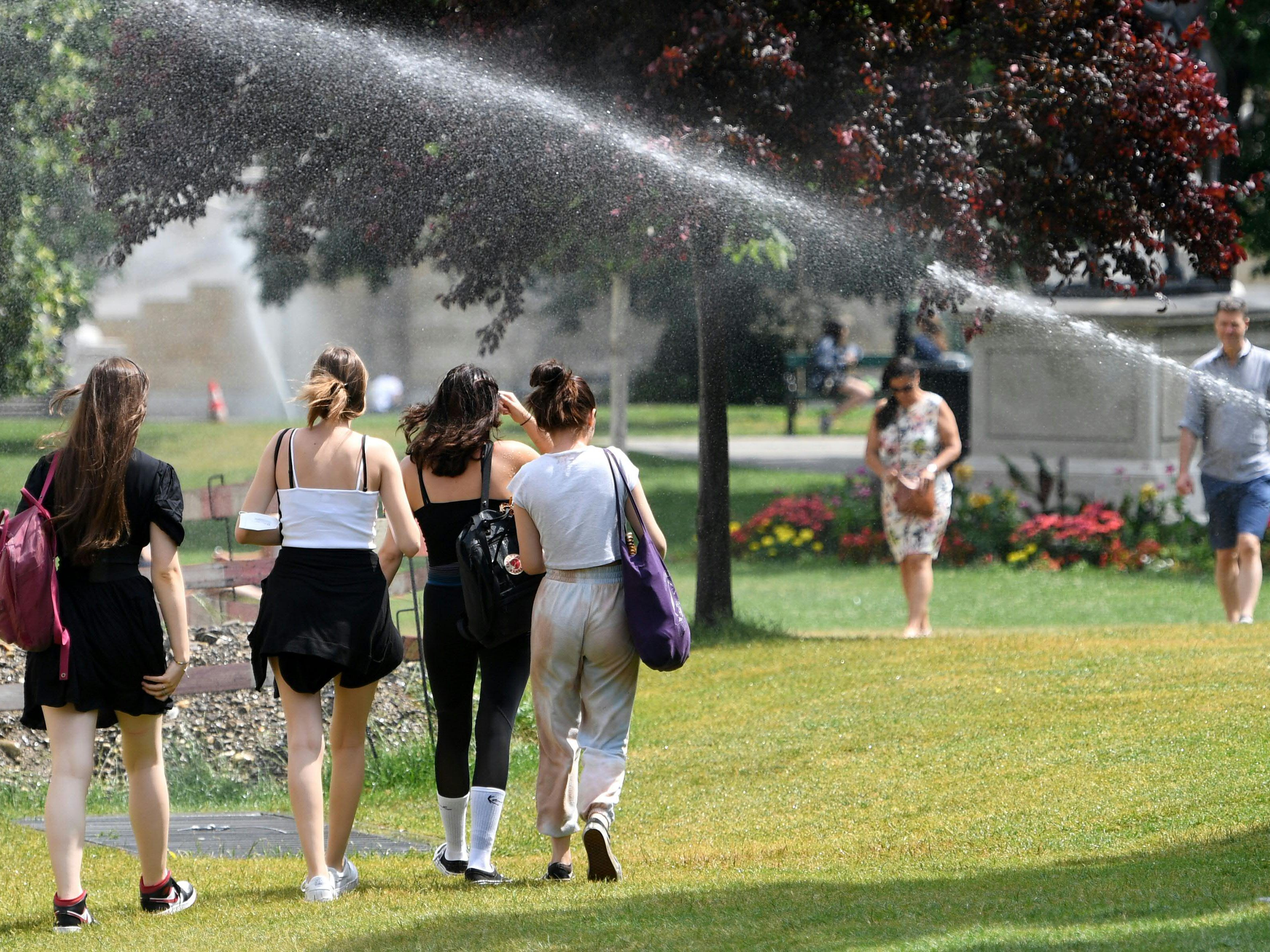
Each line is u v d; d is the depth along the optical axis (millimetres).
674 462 97875
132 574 17297
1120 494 62219
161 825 17766
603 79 35000
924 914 15445
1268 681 27156
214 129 38094
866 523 67438
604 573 18656
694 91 34469
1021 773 23047
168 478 17281
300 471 18234
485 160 36188
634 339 94625
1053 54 36938
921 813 21812
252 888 19172
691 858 20406
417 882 19625
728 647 37594
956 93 35812
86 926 17000
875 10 35719
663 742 28266
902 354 57281
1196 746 23156
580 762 22266
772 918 15750
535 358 98625
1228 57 71938
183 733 29438
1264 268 82125
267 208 39188
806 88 34812
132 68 38062
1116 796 21078
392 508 18359
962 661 32312
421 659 28578
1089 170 37406
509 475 19438
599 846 18469
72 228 49094
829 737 26906
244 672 27438
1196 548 59031
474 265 38406
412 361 118250
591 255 38500
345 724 19094
